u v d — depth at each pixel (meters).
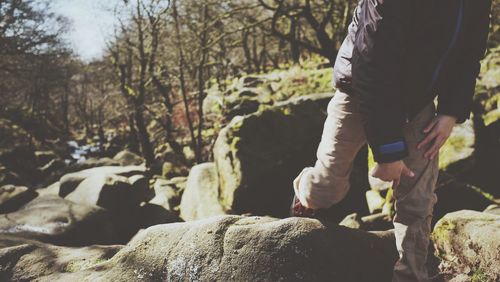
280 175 8.66
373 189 7.65
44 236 6.01
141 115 19.92
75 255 2.84
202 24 15.98
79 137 43.12
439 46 1.70
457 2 1.66
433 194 2.03
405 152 1.68
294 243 2.29
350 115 1.97
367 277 2.30
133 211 9.01
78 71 34.31
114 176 9.08
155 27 17.12
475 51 1.82
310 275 2.24
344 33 15.62
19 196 7.48
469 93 1.87
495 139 7.75
